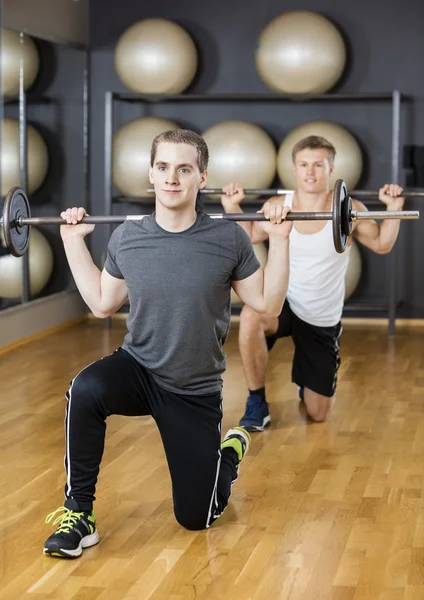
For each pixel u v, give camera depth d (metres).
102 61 6.41
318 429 3.76
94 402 2.49
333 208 2.58
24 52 5.43
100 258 6.51
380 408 4.09
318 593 2.29
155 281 2.46
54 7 5.88
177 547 2.57
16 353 5.29
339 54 5.87
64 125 6.04
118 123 6.43
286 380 4.59
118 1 6.35
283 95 5.94
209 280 2.47
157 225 2.49
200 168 2.47
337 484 3.10
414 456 3.41
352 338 5.78
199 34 6.29
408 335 5.93
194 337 2.49
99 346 5.51
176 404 2.57
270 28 5.86
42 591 2.30
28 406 4.12
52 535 2.50
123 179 6.00
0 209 5.14
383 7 6.12
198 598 2.26
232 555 2.52
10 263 5.38
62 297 6.12
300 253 3.63
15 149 5.34
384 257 6.28
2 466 3.29
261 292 2.56
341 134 5.86
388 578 2.37
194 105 6.35
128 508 2.87
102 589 2.31
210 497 2.62
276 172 6.04
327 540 2.62
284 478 3.16
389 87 6.16
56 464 3.31
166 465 3.29
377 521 2.77
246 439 2.90
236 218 2.56
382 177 6.24
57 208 5.96
